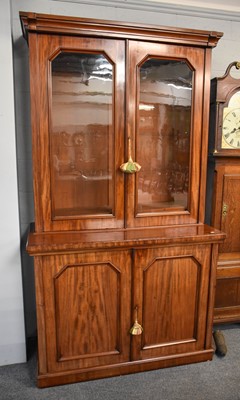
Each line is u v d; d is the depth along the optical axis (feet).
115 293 5.02
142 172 5.42
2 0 4.78
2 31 4.85
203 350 5.68
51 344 4.94
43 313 4.81
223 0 6.28
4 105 5.02
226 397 4.90
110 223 5.21
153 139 5.41
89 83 4.96
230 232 6.45
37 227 4.96
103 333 5.13
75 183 5.21
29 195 6.16
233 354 5.94
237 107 6.06
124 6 6.02
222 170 6.18
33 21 4.35
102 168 5.25
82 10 5.87
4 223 5.30
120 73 4.85
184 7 6.28
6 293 5.49
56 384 5.09
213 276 5.42
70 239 4.74
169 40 4.91
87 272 4.85
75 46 4.62
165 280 5.21
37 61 4.54
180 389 5.05
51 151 4.83
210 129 6.29
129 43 4.79
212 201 6.29
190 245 5.16
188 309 5.44
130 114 4.98
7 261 5.41
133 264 4.97
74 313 4.94
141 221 5.33
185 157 5.48
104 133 5.14
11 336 5.63
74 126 5.07
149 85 5.20
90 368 5.17
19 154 6.01
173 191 5.63
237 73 6.87
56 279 4.75
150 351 5.39
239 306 6.75
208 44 5.09
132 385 5.13
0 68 4.92
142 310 5.19
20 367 5.60
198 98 5.23
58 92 4.89
